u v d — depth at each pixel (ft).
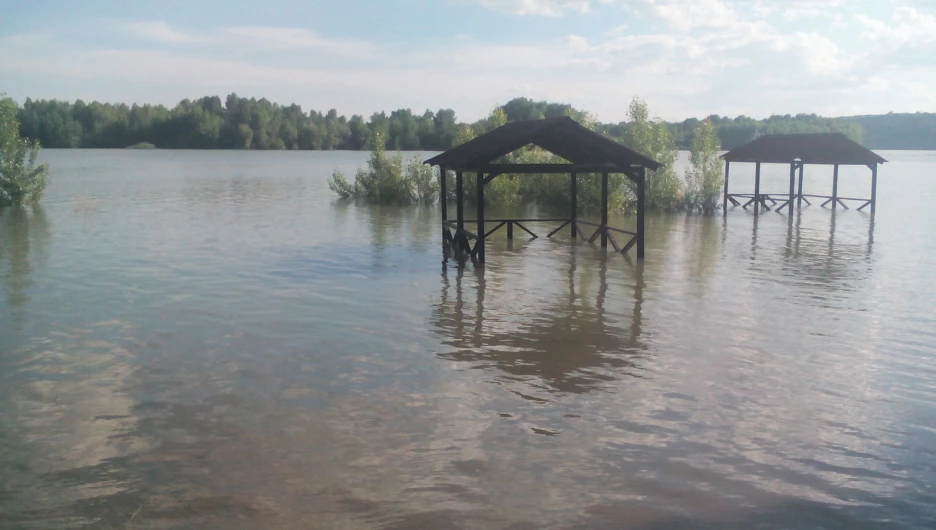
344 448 24.07
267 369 32.04
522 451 24.04
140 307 43.24
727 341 37.42
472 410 27.58
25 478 21.91
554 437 25.18
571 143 61.05
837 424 26.63
